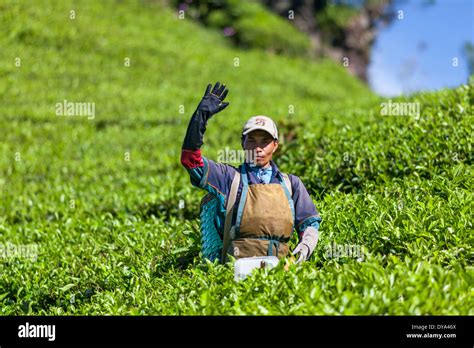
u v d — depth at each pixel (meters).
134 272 7.11
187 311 5.23
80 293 7.22
